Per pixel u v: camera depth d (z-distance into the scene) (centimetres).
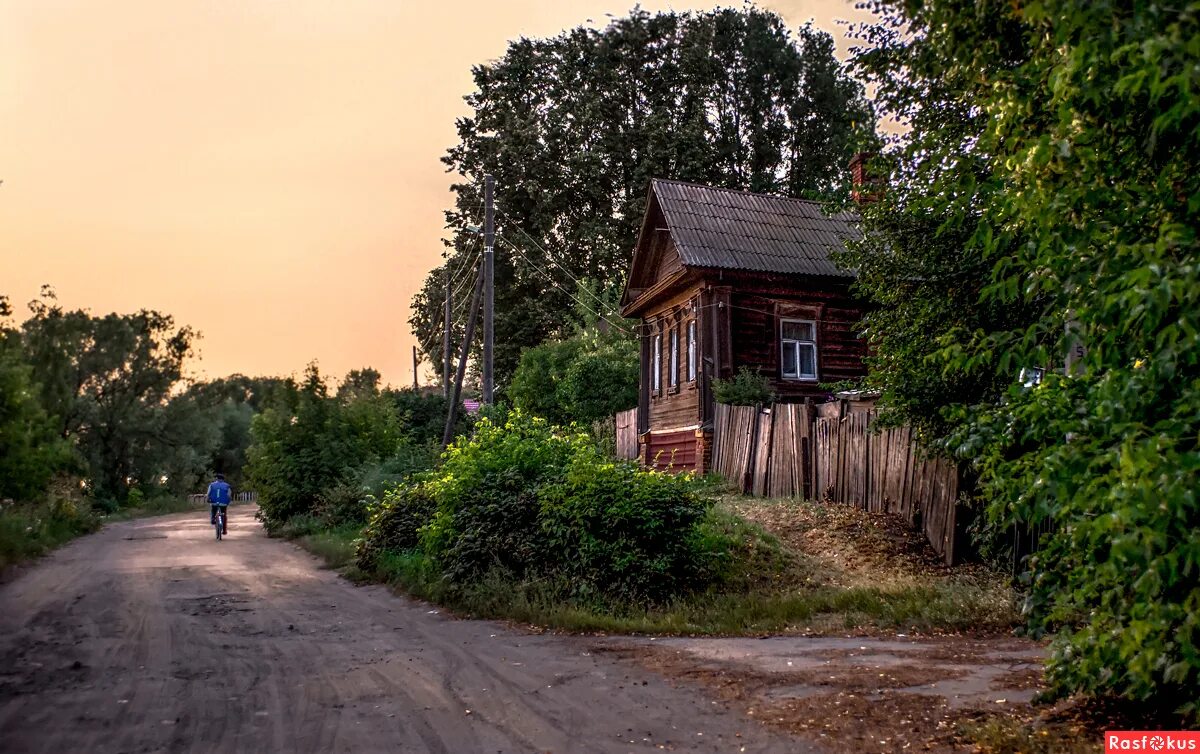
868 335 1241
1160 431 400
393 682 691
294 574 1528
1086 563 508
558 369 3456
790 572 1238
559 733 548
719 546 1255
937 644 843
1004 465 525
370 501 2181
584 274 4144
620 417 2984
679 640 892
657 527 1123
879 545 1330
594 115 4181
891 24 980
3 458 2108
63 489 3086
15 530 1886
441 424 3553
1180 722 514
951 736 521
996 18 535
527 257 4159
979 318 1080
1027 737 502
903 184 1080
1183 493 361
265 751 510
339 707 611
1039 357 475
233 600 1182
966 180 532
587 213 4172
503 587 1110
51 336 4975
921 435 1212
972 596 1031
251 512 5153
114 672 723
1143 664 437
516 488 1258
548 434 1421
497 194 4188
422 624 999
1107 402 420
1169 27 347
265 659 783
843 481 1597
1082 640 477
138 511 5050
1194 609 422
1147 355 438
